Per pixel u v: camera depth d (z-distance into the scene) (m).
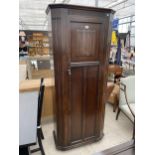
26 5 5.82
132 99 2.48
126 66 4.27
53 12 1.39
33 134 1.41
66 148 1.89
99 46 1.64
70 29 1.46
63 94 1.66
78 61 1.59
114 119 2.71
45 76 4.11
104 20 1.56
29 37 6.11
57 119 1.79
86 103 1.80
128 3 5.43
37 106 1.34
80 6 1.41
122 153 0.88
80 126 1.87
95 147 1.99
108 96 3.16
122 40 4.42
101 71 1.74
